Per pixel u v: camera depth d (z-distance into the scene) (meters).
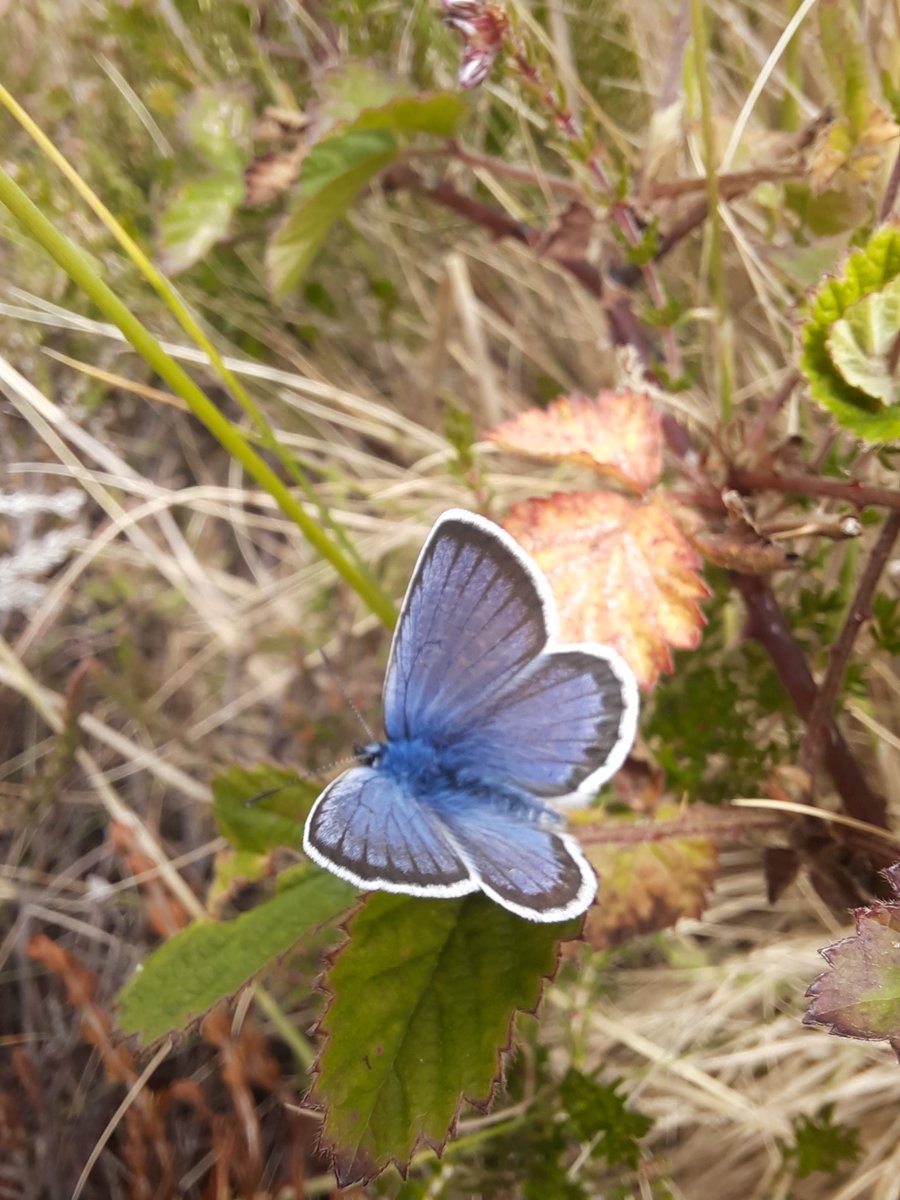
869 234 0.08
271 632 0.12
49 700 0.11
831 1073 0.09
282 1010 0.10
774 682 0.08
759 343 0.11
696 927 0.10
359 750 0.07
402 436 0.13
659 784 0.08
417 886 0.06
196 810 0.11
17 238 0.11
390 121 0.09
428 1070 0.06
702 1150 0.09
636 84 0.11
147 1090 0.09
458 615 0.07
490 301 0.13
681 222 0.09
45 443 0.12
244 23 0.11
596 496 0.07
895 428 0.06
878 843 0.07
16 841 0.11
